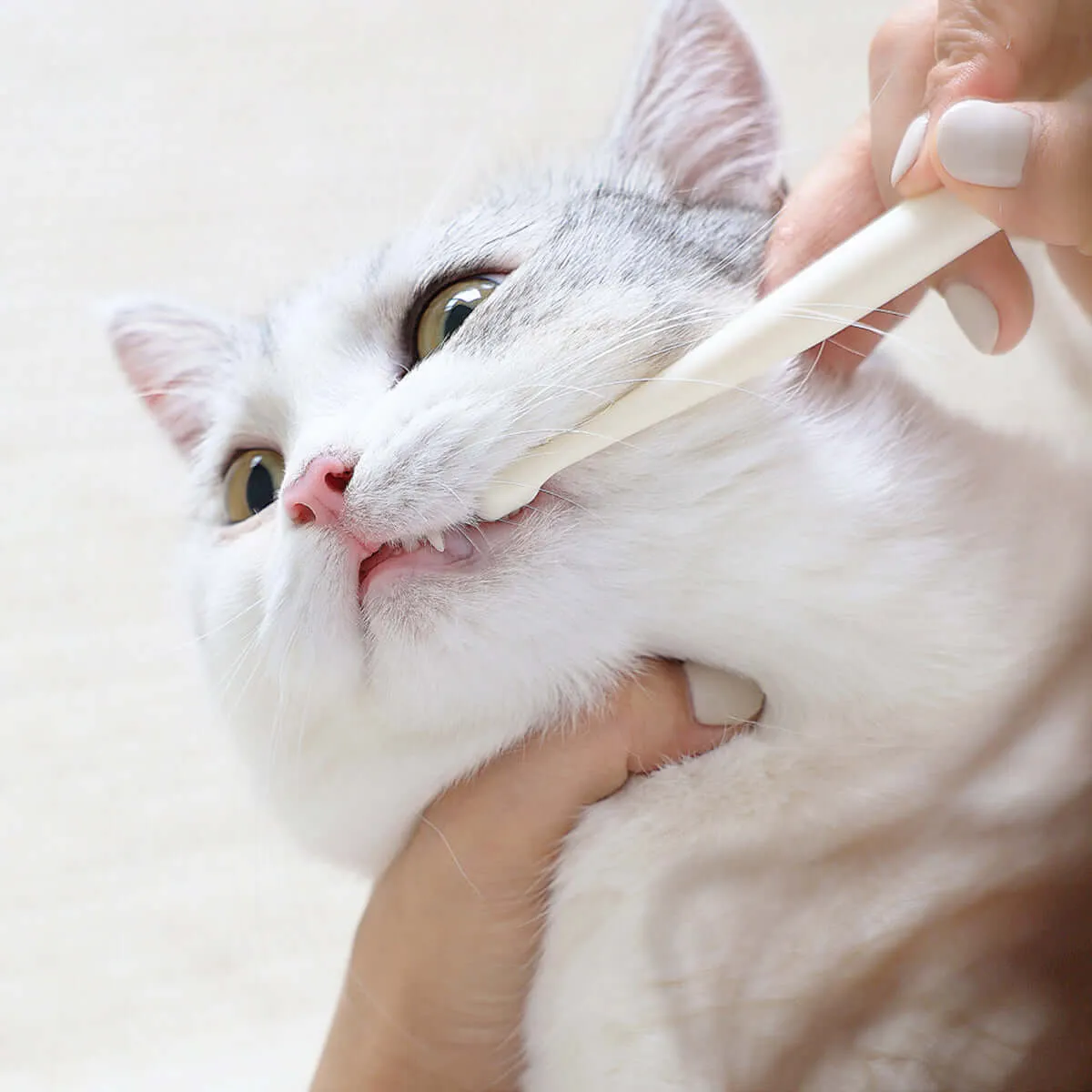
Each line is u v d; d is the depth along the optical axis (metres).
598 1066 0.51
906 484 0.51
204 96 0.74
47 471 0.72
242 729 0.55
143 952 0.69
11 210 0.73
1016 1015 0.47
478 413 0.50
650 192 0.55
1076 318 0.48
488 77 0.74
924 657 0.50
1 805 0.70
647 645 0.51
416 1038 0.53
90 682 0.71
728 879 0.50
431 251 0.54
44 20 0.75
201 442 0.60
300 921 0.69
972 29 0.45
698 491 0.50
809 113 0.70
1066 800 0.47
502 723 0.52
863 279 0.45
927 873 0.48
